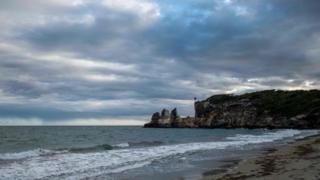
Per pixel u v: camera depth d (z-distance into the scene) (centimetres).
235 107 12850
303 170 1711
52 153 2689
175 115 14312
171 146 3534
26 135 5844
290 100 12000
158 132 8556
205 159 2444
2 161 2147
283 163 2041
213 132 8594
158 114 14600
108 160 2339
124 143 4169
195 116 14025
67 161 2217
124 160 2366
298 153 2605
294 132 7525
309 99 11738
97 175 1797
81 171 1903
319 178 1480
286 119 11331
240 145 3669
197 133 7869
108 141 4712
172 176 1766
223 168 2006
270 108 12025
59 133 7031
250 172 1767
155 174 1830
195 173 1845
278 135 6038
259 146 3506
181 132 8588
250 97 12912
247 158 2434
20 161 2158
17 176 1695
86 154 2627
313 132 7425
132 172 1895
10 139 4656
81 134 6756
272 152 2797
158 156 2622
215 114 13088
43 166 1991
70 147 3484
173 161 2345
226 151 3005
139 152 2862
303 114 11038
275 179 1499
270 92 13138
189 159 2448
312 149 2911
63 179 1677
